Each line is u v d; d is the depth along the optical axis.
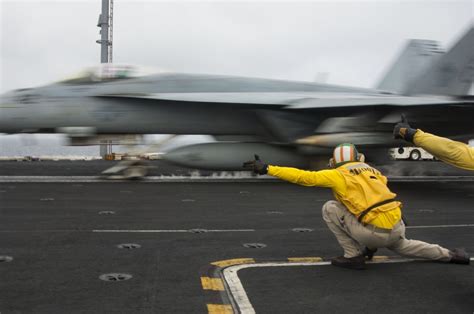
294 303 4.22
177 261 5.68
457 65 20.22
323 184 4.98
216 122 17.98
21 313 3.88
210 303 4.18
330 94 18.77
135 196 12.52
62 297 4.30
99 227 7.92
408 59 21.23
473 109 16.50
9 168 24.77
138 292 4.47
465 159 3.97
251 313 3.95
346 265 5.41
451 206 11.24
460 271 5.31
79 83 17.05
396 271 5.31
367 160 18.45
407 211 10.38
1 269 5.24
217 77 18.62
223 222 8.60
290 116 17.45
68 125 16.72
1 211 9.62
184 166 17.47
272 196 12.98
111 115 16.84
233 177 19.81
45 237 7.04
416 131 4.26
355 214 5.00
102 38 38.22
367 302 4.27
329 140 16.39
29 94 16.53
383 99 16.67
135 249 6.30
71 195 12.53
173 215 9.36
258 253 6.16
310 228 8.06
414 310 4.07
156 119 17.34
